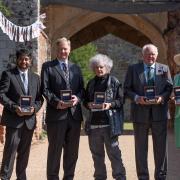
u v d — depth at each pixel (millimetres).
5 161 7906
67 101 7898
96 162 8234
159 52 21594
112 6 18734
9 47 16906
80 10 20906
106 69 8172
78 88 8172
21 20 16969
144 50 8188
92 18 21250
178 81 8109
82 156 12484
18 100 7895
